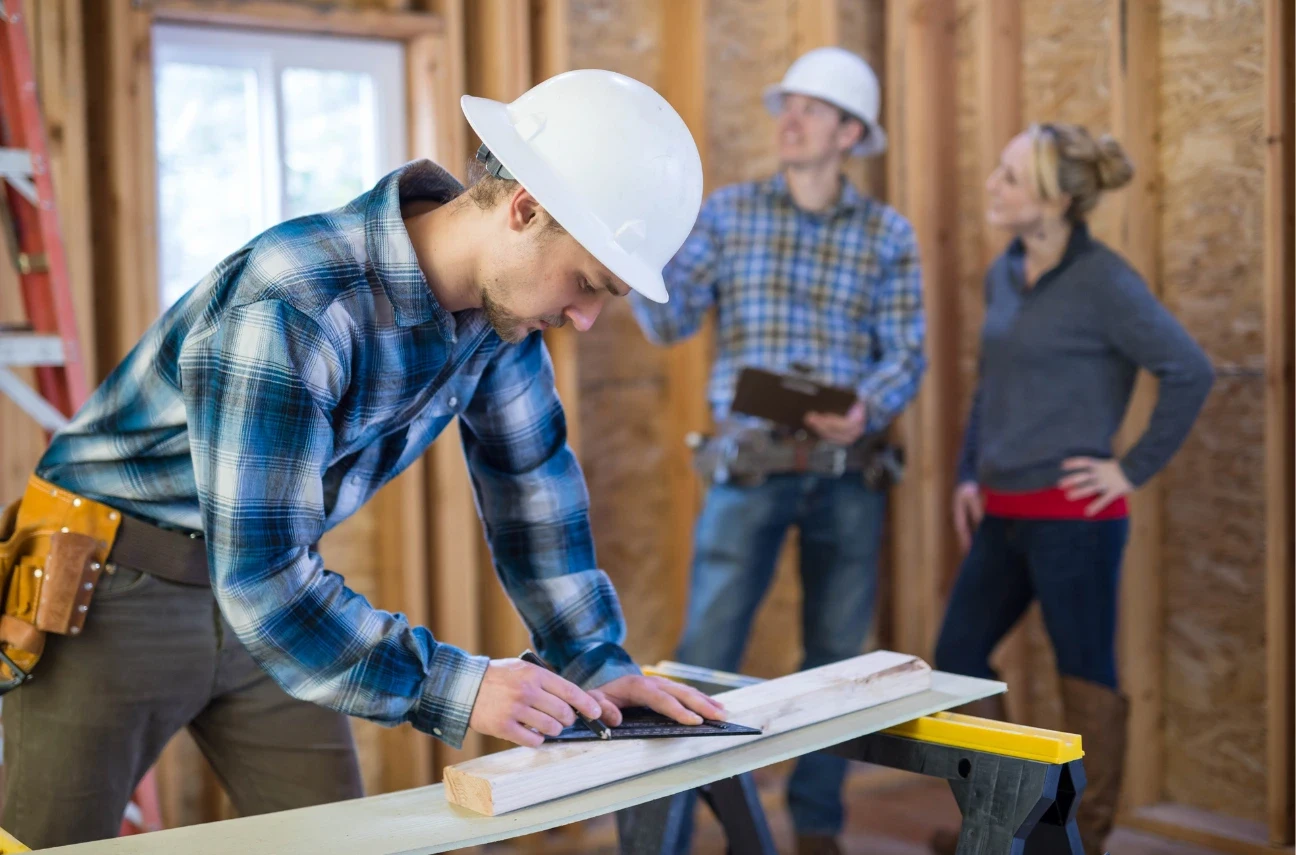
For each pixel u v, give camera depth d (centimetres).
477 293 136
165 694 155
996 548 288
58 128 263
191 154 295
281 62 300
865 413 294
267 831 119
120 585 150
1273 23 277
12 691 153
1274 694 286
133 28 270
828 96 297
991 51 346
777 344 305
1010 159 278
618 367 347
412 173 136
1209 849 303
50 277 233
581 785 127
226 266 132
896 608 356
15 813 153
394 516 313
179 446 144
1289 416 282
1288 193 279
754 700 147
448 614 314
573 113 130
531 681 131
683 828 273
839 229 306
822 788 294
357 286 129
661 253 133
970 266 360
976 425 307
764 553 302
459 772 124
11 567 150
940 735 151
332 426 136
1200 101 308
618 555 349
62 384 248
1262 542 302
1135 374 278
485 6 316
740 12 356
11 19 229
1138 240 315
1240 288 303
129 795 157
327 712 170
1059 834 148
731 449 299
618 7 342
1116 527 275
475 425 162
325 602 127
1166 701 324
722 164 355
